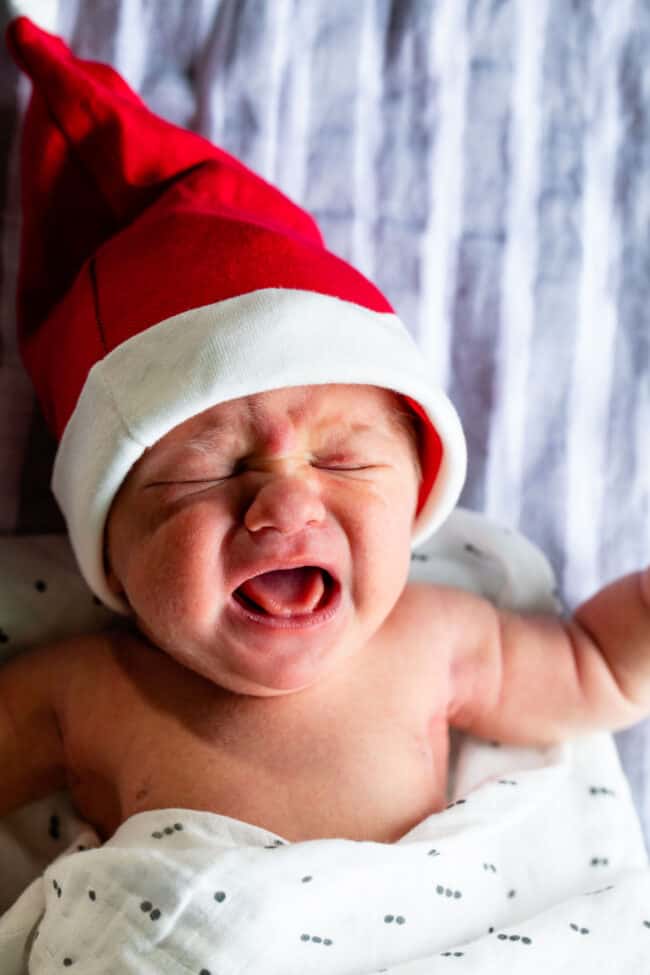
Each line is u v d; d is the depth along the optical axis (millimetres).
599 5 1151
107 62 1058
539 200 1143
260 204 930
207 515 800
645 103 1153
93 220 948
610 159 1161
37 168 933
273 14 1085
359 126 1112
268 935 720
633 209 1155
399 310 1116
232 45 1079
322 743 874
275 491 785
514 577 1053
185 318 786
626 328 1157
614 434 1150
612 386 1152
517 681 978
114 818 908
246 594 835
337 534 815
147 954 718
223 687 893
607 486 1146
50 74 902
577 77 1152
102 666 942
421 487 939
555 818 919
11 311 1040
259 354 755
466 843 826
